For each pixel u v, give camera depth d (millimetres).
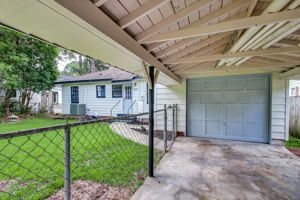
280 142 4531
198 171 2832
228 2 1765
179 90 5621
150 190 2227
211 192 2193
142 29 1753
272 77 4590
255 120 4855
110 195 2057
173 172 2785
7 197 1864
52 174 2395
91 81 9727
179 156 3586
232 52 2801
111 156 3326
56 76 10203
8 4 938
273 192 2195
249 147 4297
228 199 2045
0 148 3553
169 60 2951
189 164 3141
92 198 1969
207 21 1911
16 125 6516
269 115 4672
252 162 3252
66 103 11055
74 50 1780
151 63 2447
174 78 4438
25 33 1337
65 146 1265
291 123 5820
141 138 5055
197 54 3309
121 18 1473
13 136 910
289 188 2291
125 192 2141
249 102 4910
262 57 3934
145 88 8555
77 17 1082
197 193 2168
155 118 5941
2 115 8469
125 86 9344
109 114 9711
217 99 5273
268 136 4699
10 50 7820
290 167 3004
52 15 1063
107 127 5961
